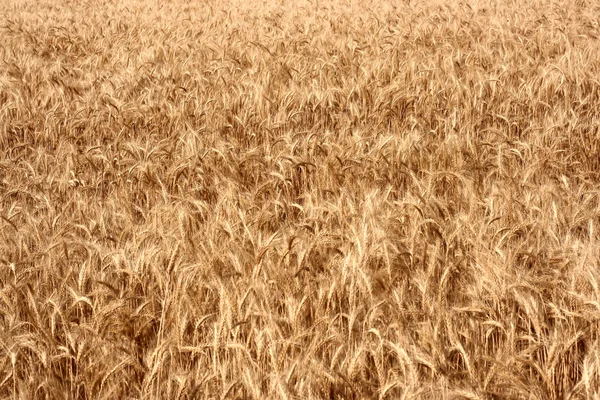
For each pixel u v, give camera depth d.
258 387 2.54
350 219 4.05
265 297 3.05
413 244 3.48
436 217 3.95
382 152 5.31
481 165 5.07
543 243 3.68
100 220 4.26
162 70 9.23
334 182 4.76
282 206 4.21
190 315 3.18
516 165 5.27
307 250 3.37
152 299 3.32
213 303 3.29
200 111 7.03
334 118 7.06
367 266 3.42
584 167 5.59
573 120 6.00
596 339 2.86
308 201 4.33
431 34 11.32
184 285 3.10
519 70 8.42
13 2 20.55
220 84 7.95
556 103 7.19
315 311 3.20
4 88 8.44
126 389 2.93
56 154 5.97
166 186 5.17
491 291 3.04
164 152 5.59
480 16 12.90
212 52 10.55
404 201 4.05
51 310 3.24
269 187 4.75
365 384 2.70
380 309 3.01
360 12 14.70
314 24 12.75
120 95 8.07
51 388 2.74
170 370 2.78
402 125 6.45
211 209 4.50
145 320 3.19
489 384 2.71
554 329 2.97
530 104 6.98
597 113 6.94
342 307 3.29
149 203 4.92
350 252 3.18
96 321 2.99
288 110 7.26
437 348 2.73
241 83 7.91
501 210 4.02
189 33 12.64
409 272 3.36
